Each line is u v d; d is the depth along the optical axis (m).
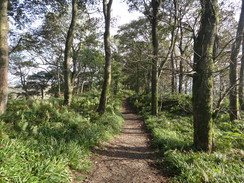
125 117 13.22
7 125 5.07
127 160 4.87
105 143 6.02
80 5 12.83
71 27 10.69
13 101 10.52
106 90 9.73
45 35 16.03
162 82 12.86
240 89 7.76
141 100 17.75
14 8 12.33
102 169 4.16
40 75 30.02
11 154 3.07
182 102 12.80
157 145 5.99
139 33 17.89
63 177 3.16
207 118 4.57
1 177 2.48
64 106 9.31
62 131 5.44
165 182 3.63
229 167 3.62
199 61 4.55
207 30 4.49
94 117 8.38
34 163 3.15
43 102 9.24
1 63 5.84
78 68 21.98
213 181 3.13
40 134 4.75
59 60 20.81
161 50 15.84
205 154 4.29
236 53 4.59
